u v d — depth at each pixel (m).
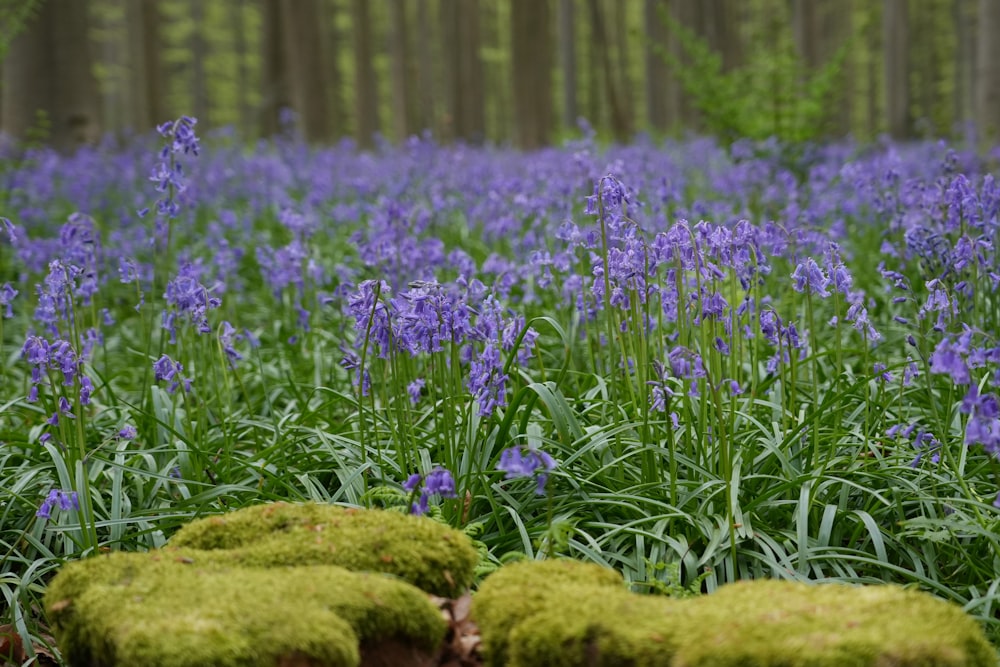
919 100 37.56
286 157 12.66
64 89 14.05
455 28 30.97
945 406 4.55
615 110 27.86
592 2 28.08
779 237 4.74
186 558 3.10
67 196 10.70
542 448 4.15
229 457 4.43
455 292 4.27
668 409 3.85
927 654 2.41
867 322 4.07
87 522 4.10
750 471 4.18
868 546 3.89
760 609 2.67
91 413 5.41
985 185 4.80
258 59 43.62
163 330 5.37
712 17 25.39
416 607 2.87
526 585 2.93
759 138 11.46
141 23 23.17
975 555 3.72
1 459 4.46
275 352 6.16
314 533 3.24
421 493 3.56
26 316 6.98
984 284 5.09
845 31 35.25
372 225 7.09
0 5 10.74
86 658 2.83
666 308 4.34
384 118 44.59
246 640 2.57
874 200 6.43
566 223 4.85
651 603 2.77
